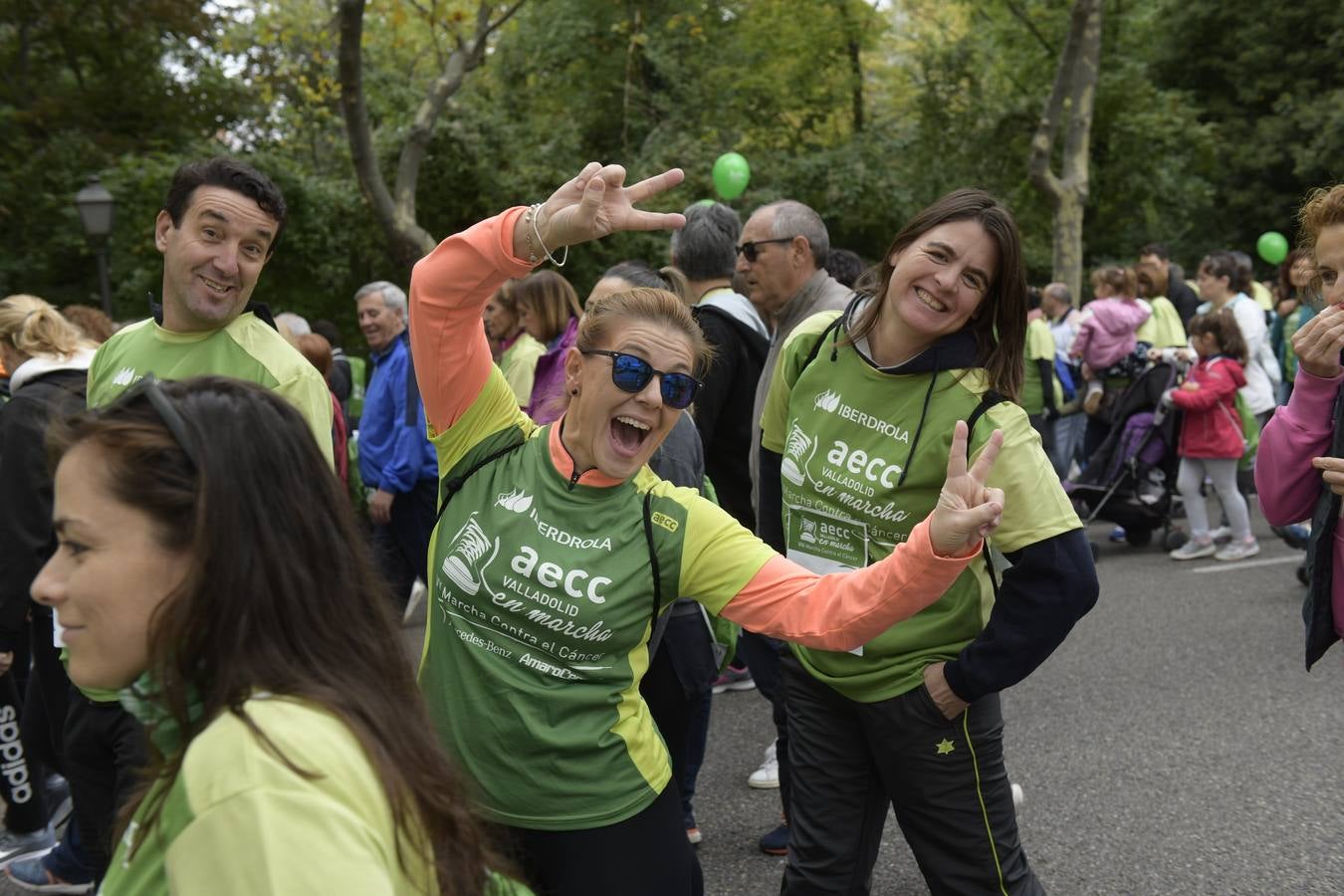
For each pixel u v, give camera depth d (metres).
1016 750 4.50
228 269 2.59
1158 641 5.84
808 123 23.66
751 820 3.97
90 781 2.72
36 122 18.58
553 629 1.97
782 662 2.62
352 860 1.00
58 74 19.83
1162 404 7.74
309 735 1.05
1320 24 23.72
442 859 1.17
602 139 20.83
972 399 2.31
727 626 3.19
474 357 2.10
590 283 17.92
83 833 2.80
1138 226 24.23
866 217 20.77
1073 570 2.22
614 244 17.80
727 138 19.98
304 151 19.64
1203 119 25.62
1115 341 8.68
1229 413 7.49
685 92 19.94
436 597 2.07
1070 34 15.08
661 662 3.02
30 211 18.23
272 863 0.97
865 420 2.41
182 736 1.11
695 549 1.99
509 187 17.92
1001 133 22.14
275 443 1.14
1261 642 5.73
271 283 17.42
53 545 3.09
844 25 23.36
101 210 12.25
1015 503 2.24
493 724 1.99
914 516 2.36
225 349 2.66
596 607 1.96
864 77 26.31
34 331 3.17
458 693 2.02
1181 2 25.08
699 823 3.96
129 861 1.10
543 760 1.98
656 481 2.09
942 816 2.39
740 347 4.05
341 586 1.16
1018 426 2.29
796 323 3.83
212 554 1.08
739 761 4.50
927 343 2.38
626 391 1.92
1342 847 3.61
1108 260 23.19
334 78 13.66
